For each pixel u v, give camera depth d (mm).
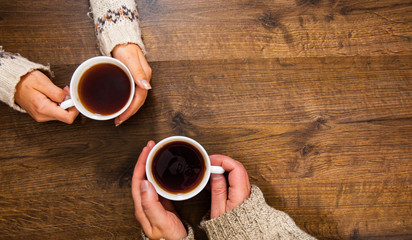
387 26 623
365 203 604
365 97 613
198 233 583
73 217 574
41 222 571
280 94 600
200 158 508
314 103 604
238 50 599
